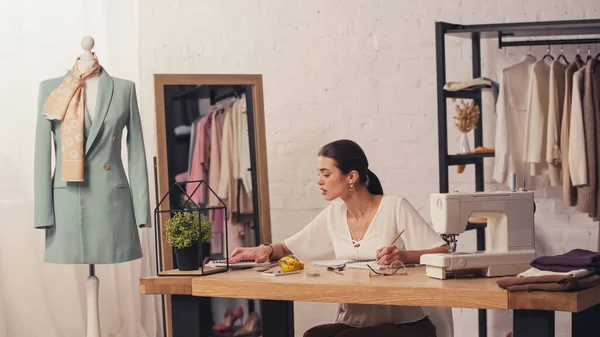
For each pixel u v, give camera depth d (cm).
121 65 469
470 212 266
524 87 432
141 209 370
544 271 243
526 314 233
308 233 334
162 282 282
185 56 500
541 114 423
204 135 431
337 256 328
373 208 327
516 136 431
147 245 480
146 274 478
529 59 434
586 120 402
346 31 482
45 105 354
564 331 452
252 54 493
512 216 267
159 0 501
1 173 402
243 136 438
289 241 332
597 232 448
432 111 472
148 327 480
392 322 305
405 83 475
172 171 425
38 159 355
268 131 492
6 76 405
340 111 484
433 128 472
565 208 453
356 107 481
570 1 451
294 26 488
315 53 486
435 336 306
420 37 472
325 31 484
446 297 239
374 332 292
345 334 293
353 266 295
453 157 423
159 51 502
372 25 478
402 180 477
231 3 495
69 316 429
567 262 238
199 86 431
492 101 466
